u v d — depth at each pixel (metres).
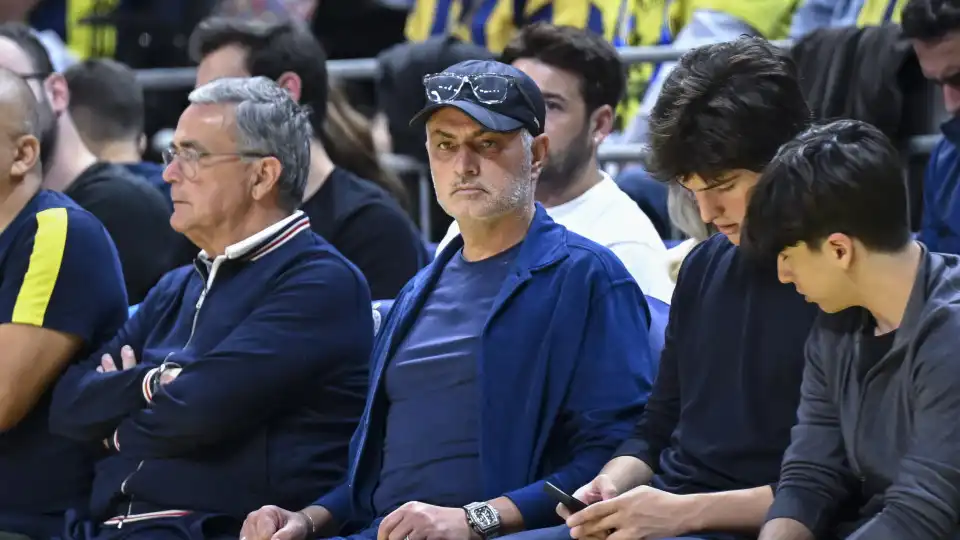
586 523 9.86
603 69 13.80
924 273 8.78
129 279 15.38
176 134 12.50
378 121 18.88
